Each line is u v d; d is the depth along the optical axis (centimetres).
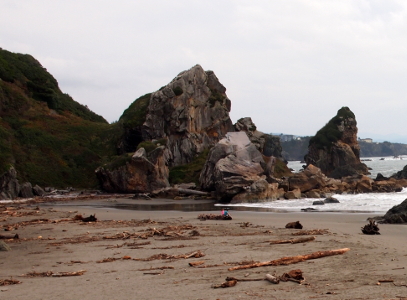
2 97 7300
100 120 9825
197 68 7681
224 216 2872
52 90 8706
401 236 1914
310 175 5216
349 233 2027
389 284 957
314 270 1137
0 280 1159
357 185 5444
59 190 5941
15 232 2300
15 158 6228
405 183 6066
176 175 6500
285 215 3206
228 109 8150
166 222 2717
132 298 930
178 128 7175
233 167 4934
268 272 1131
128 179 5844
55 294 997
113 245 1772
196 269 1226
